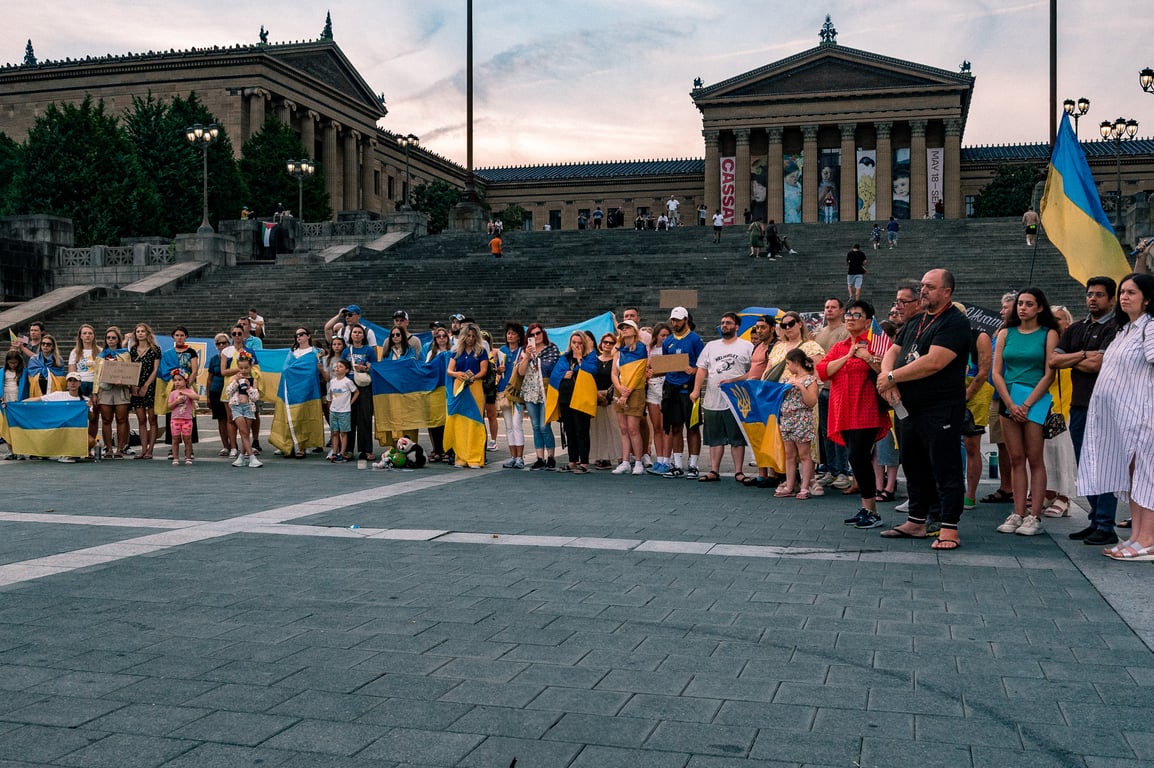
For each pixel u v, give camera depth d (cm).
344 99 8806
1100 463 730
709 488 1136
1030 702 412
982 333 943
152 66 7812
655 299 3219
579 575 654
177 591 607
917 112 8150
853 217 8269
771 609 564
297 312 3328
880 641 500
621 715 396
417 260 4028
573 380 1287
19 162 6250
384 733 377
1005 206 8212
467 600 584
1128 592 604
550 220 10475
